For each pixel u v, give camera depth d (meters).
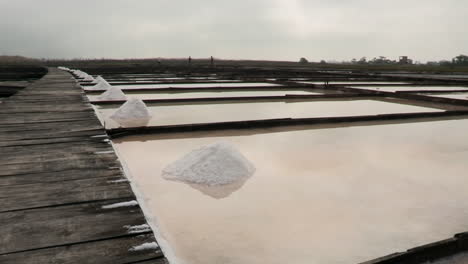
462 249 1.53
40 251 1.23
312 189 2.40
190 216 1.96
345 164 3.01
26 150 2.50
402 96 7.62
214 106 6.41
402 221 1.92
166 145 3.62
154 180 2.55
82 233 1.36
